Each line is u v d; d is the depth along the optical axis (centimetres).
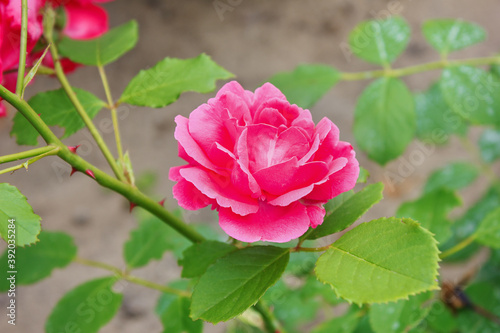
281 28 144
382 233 37
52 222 111
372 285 35
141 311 95
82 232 109
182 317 50
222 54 140
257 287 37
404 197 107
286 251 39
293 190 37
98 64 47
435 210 53
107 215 113
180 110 129
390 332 48
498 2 139
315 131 38
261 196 37
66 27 48
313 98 56
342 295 35
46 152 39
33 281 53
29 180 120
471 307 55
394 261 36
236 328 58
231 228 37
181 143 37
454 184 76
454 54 130
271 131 37
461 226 67
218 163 38
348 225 39
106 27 49
